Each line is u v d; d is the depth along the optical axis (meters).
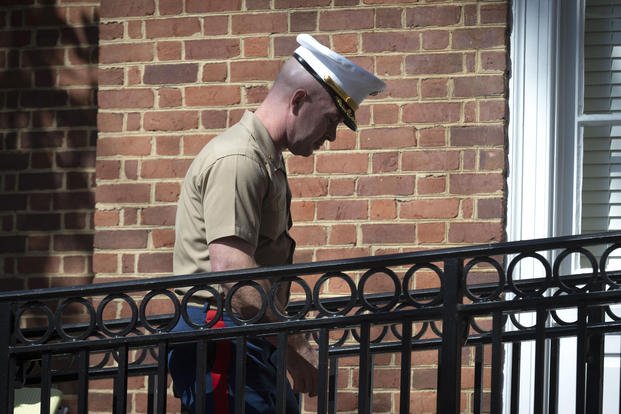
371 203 17.86
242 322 11.98
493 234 17.53
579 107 18.06
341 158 17.98
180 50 18.67
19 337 12.46
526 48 17.83
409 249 17.70
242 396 12.02
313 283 17.92
